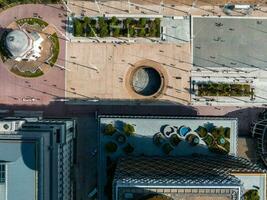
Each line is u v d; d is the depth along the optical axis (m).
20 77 85.00
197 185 56.91
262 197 69.81
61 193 75.75
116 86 85.31
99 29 84.06
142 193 57.19
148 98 85.06
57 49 84.94
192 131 78.75
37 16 84.94
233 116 85.38
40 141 66.94
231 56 85.50
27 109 85.12
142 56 85.12
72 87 85.19
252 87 85.12
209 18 85.25
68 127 79.69
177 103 85.19
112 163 77.50
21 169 66.50
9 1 84.31
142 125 78.69
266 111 84.94
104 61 85.19
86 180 85.38
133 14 84.81
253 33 85.44
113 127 78.19
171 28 84.94
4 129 68.94
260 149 82.56
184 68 85.12
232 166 70.19
